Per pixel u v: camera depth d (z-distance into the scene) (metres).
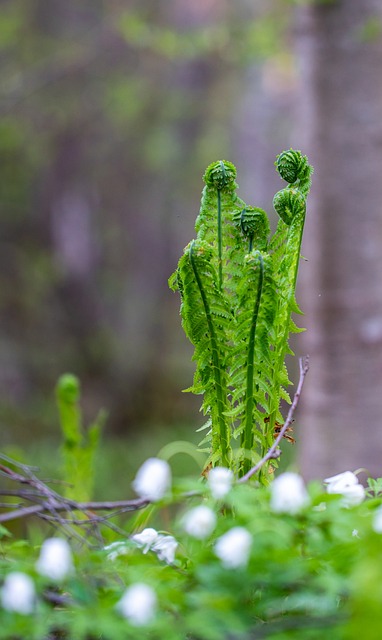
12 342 14.43
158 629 1.34
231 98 15.30
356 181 4.42
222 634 1.31
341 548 1.40
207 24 14.18
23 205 15.14
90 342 15.17
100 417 2.83
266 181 17.02
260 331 1.79
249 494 1.49
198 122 15.61
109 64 12.81
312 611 1.41
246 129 16.70
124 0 13.92
